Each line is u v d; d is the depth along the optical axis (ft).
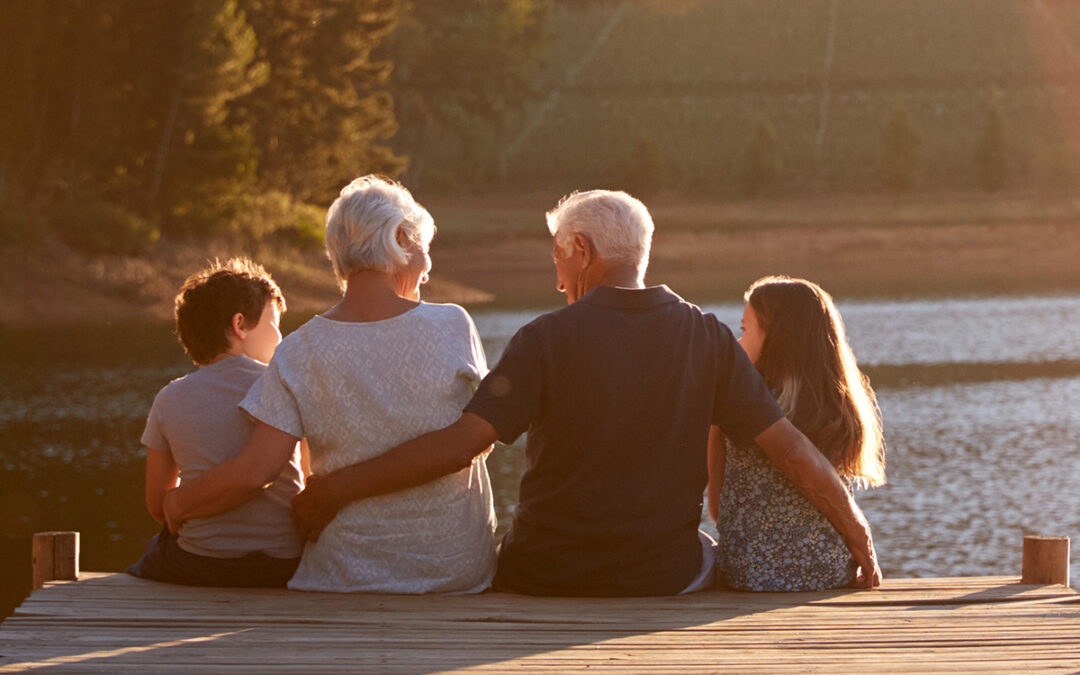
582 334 14.55
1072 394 92.22
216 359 15.71
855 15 566.77
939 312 181.27
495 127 447.01
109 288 159.74
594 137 500.33
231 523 15.51
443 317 15.03
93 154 176.96
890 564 44.65
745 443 15.53
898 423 80.12
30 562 42.55
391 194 15.02
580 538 14.84
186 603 14.67
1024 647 13.02
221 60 179.32
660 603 14.83
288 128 213.25
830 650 12.93
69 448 66.74
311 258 194.70
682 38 554.87
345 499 14.76
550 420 14.65
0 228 158.51
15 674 11.99
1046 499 56.08
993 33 556.92
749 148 466.70
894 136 456.45
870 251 318.86
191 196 181.78
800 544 15.65
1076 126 508.94
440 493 15.06
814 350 15.83
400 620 13.96
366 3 214.48
